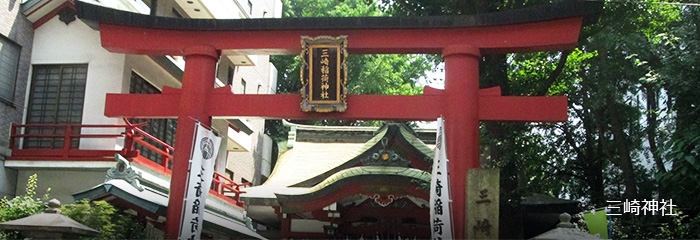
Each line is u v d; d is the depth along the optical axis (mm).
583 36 17953
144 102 15328
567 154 25234
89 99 17094
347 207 20656
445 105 14750
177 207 14219
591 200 24078
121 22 15336
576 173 26031
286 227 21938
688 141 14312
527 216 24156
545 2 18078
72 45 17562
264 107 15094
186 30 15484
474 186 12531
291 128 29328
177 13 21641
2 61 16516
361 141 29172
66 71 17516
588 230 16016
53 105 17312
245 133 25750
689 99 15969
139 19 15336
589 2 14289
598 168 24172
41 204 13766
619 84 20844
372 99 14953
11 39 16797
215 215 18453
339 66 14828
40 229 10430
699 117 15625
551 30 14820
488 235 12188
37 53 17578
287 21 15141
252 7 28797
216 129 22984
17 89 17016
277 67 39156
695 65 15477
